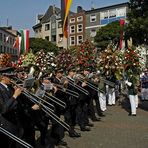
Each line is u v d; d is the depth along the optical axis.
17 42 25.62
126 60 15.23
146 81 18.11
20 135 6.11
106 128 11.09
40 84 7.85
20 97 6.11
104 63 16.88
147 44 22.05
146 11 21.83
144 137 9.74
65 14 16.55
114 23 53.78
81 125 10.55
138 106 16.84
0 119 5.45
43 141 7.67
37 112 6.79
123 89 20.89
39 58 13.49
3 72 5.82
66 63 14.17
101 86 14.77
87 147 8.58
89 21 66.31
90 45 16.34
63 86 8.98
